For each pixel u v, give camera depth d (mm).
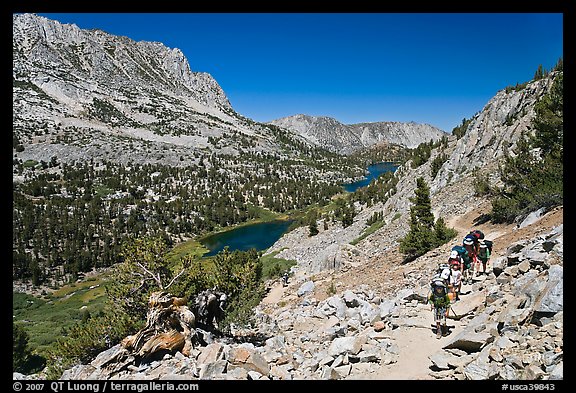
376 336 11719
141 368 10508
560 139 21266
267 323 18750
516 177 24500
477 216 30094
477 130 53188
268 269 51812
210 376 9312
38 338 47781
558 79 21750
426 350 10273
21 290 96312
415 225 28016
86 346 14281
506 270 12898
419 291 15117
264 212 172000
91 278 107938
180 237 135375
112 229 138875
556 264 10609
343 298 19062
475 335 9203
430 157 68625
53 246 121312
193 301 15078
